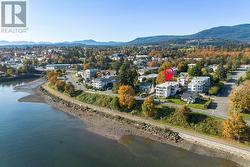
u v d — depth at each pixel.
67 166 78.00
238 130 88.31
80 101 148.50
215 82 161.62
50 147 90.81
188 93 131.38
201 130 99.44
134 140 97.69
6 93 180.62
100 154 86.06
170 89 137.50
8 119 121.50
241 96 110.06
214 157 83.94
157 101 127.81
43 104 149.88
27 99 161.75
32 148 89.88
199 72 180.75
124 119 117.06
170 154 86.31
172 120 109.12
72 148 90.31
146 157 84.12
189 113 108.19
